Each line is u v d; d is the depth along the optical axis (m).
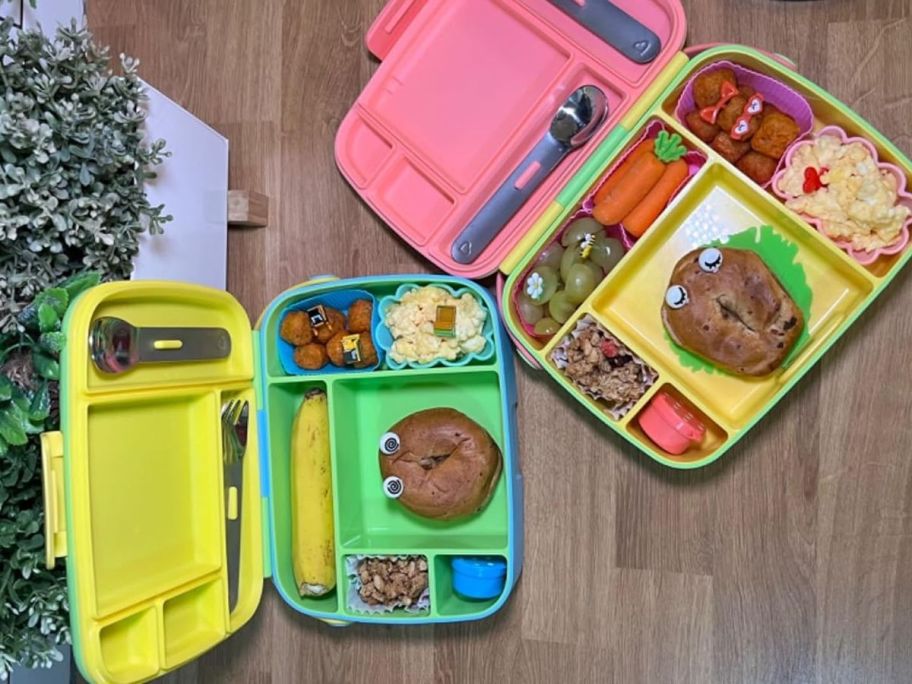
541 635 1.17
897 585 1.07
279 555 1.09
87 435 0.83
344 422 1.11
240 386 1.05
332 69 1.21
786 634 1.10
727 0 1.10
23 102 0.84
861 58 1.07
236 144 1.24
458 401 1.12
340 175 1.21
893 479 1.07
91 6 1.28
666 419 0.99
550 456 1.16
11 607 0.87
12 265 0.87
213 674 1.26
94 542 0.84
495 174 1.08
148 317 0.92
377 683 1.21
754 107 0.97
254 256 1.24
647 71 1.02
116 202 0.94
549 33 1.07
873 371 1.08
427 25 1.13
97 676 0.82
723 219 1.03
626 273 1.04
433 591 1.05
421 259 1.19
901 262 0.93
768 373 0.98
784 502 1.10
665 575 1.13
